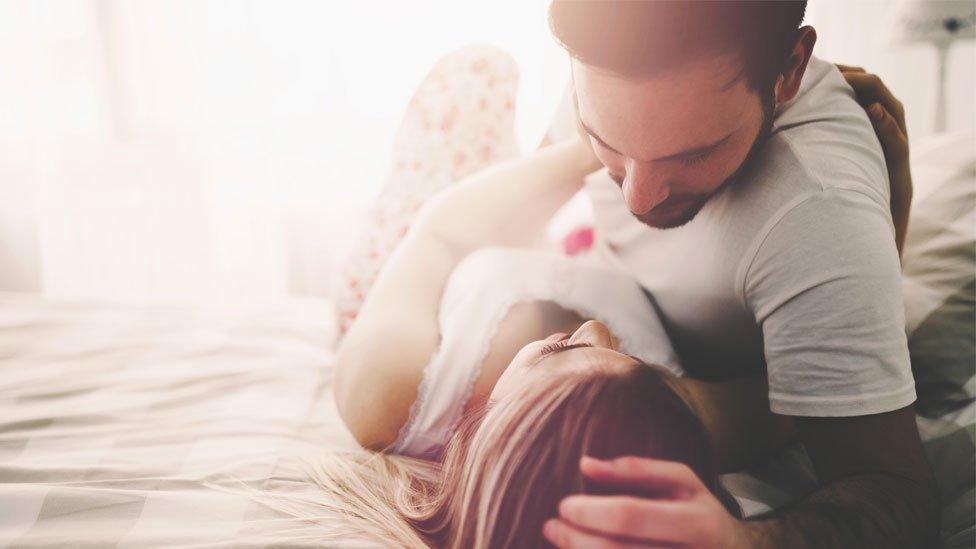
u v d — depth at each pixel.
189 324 1.15
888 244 0.55
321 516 0.56
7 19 1.89
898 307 0.55
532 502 0.43
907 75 1.49
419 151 0.99
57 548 0.51
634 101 0.47
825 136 0.59
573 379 0.47
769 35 0.47
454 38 1.74
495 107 0.99
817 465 0.56
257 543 0.51
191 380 0.92
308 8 1.81
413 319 0.68
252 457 0.70
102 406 0.84
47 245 1.98
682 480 0.43
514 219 0.78
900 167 0.66
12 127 1.95
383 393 0.64
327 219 1.92
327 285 1.98
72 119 1.93
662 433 0.45
